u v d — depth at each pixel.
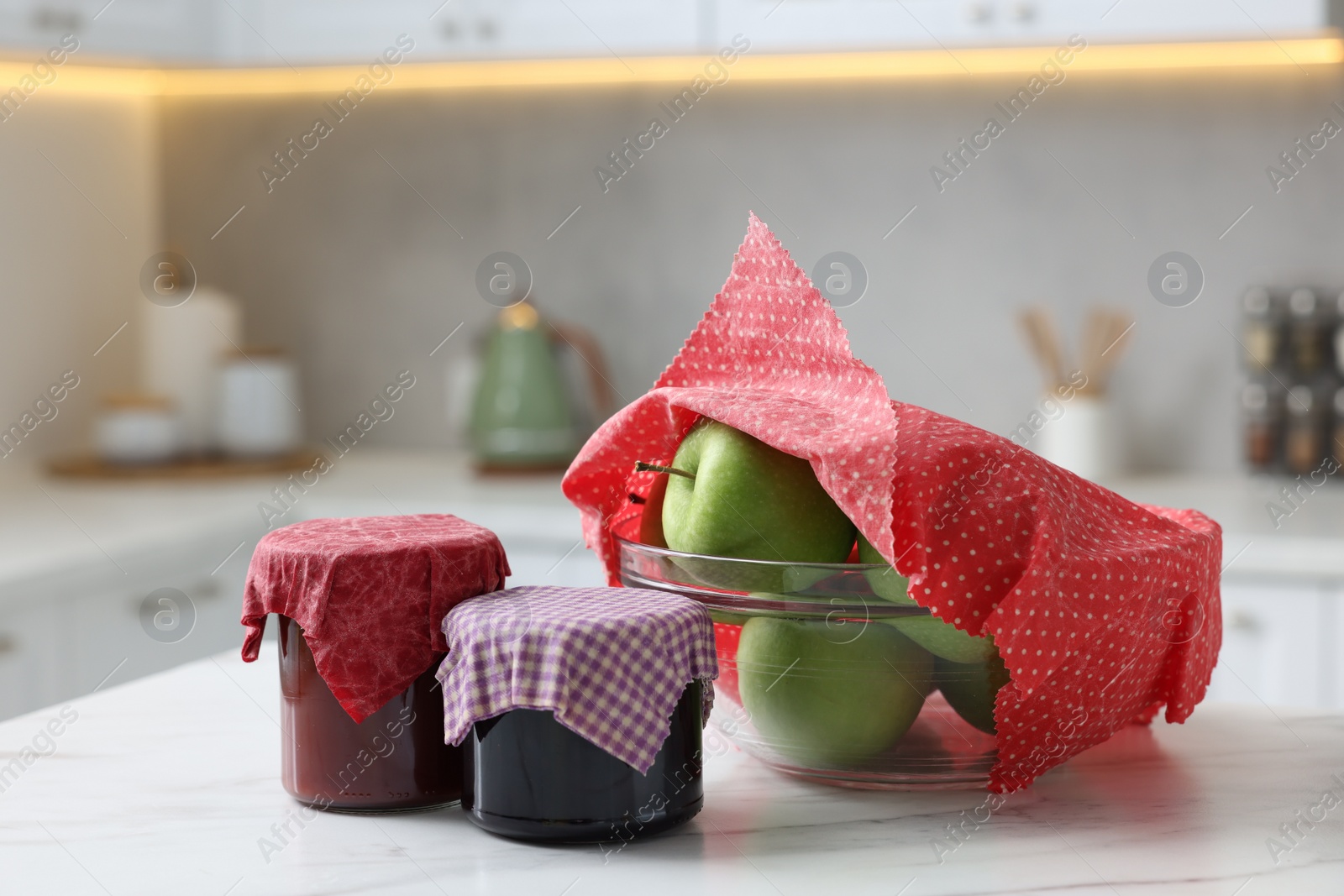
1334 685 1.76
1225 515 1.96
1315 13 1.89
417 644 1.02
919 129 2.42
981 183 2.40
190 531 1.98
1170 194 2.31
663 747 0.99
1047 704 1.01
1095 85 2.32
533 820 0.99
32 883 0.97
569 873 0.97
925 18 2.02
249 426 2.46
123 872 0.98
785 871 0.98
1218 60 2.23
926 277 2.44
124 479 2.34
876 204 2.45
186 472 2.36
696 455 1.05
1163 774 1.06
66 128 2.55
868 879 0.97
